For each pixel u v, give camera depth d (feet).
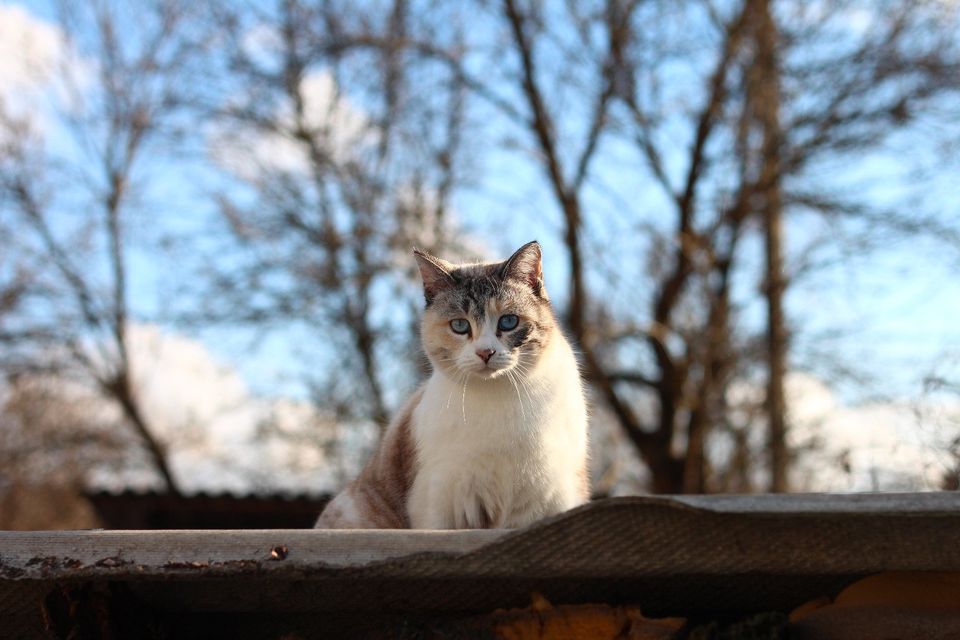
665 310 53.78
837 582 9.48
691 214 53.16
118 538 8.45
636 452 55.83
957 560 8.39
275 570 8.30
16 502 73.72
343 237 54.44
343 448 56.90
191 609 10.00
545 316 15.39
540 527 8.05
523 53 52.06
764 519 7.93
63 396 66.44
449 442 14.14
